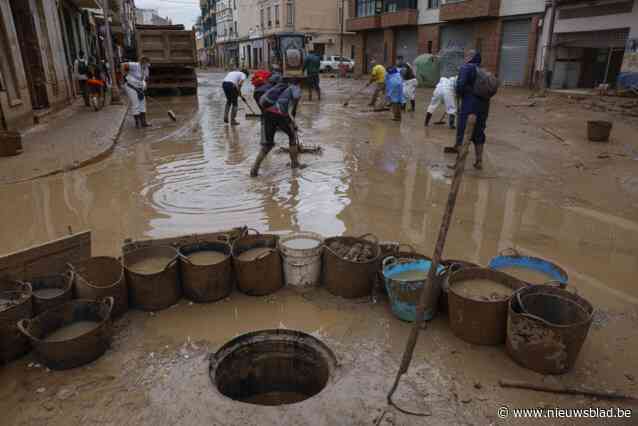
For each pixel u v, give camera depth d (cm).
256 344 298
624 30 1831
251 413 246
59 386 268
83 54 1970
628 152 866
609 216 546
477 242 471
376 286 361
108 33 1606
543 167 756
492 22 2434
